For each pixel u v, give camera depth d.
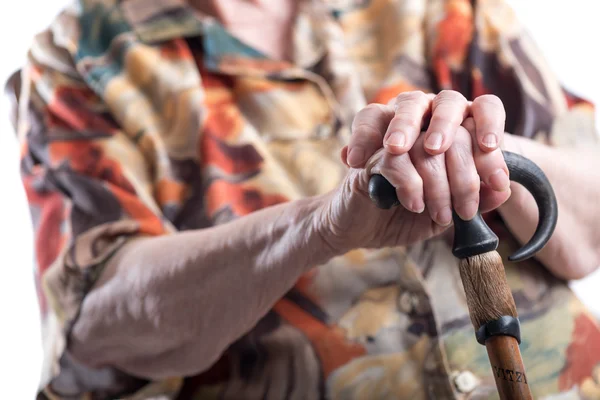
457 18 1.19
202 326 1.05
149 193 1.15
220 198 1.13
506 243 1.12
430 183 0.84
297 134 1.16
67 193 1.14
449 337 1.09
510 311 0.82
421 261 1.10
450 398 1.07
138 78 1.18
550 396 1.09
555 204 0.88
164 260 1.06
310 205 1.00
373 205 0.91
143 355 1.10
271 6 1.22
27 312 1.58
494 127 0.85
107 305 1.08
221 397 1.11
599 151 1.15
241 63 1.19
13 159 1.61
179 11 1.20
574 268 1.12
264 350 1.10
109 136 1.16
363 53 1.21
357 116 0.89
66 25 1.22
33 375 1.57
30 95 1.20
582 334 1.12
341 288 1.10
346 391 1.08
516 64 1.17
